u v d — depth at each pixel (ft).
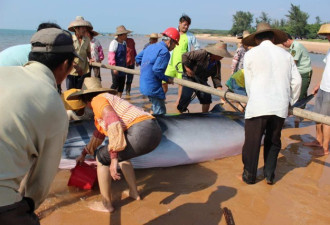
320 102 16.10
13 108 5.01
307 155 15.58
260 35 12.36
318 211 10.77
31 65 5.77
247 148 12.19
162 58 16.08
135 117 9.46
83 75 20.98
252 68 11.76
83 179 11.60
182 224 9.84
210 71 19.48
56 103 5.51
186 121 14.84
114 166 8.97
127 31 25.04
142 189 12.00
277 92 11.48
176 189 12.03
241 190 12.00
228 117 15.99
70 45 6.14
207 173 13.47
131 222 9.91
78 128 13.42
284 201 11.32
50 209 10.46
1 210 4.97
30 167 5.54
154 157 13.43
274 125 11.93
